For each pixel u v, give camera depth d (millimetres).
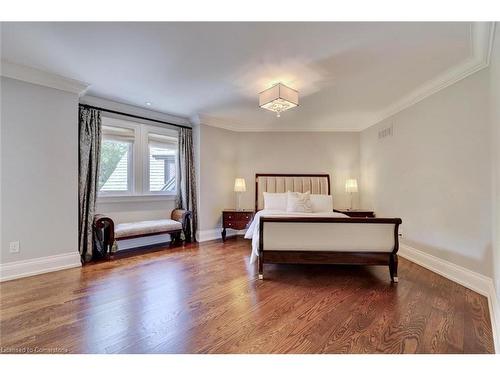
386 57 2443
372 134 4707
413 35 2084
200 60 2551
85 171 3422
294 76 2891
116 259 3512
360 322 1879
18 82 2766
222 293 2396
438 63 2545
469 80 2600
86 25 1996
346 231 2717
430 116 3143
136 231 3777
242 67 2691
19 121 2781
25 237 2818
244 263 3365
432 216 3096
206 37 2146
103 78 3018
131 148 4195
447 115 2875
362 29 2010
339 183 5297
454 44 2209
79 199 3367
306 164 5375
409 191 3553
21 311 2020
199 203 4793
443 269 2893
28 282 2637
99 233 3574
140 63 2631
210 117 4758
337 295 2357
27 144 2834
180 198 4785
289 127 5355
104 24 1980
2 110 2682
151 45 2289
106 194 3936
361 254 2777
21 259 2791
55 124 3033
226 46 2285
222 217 4961
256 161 5398
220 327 1807
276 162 5395
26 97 2822
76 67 2734
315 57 2459
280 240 2771
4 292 2387
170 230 4223
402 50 2316
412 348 1576
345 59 2490
